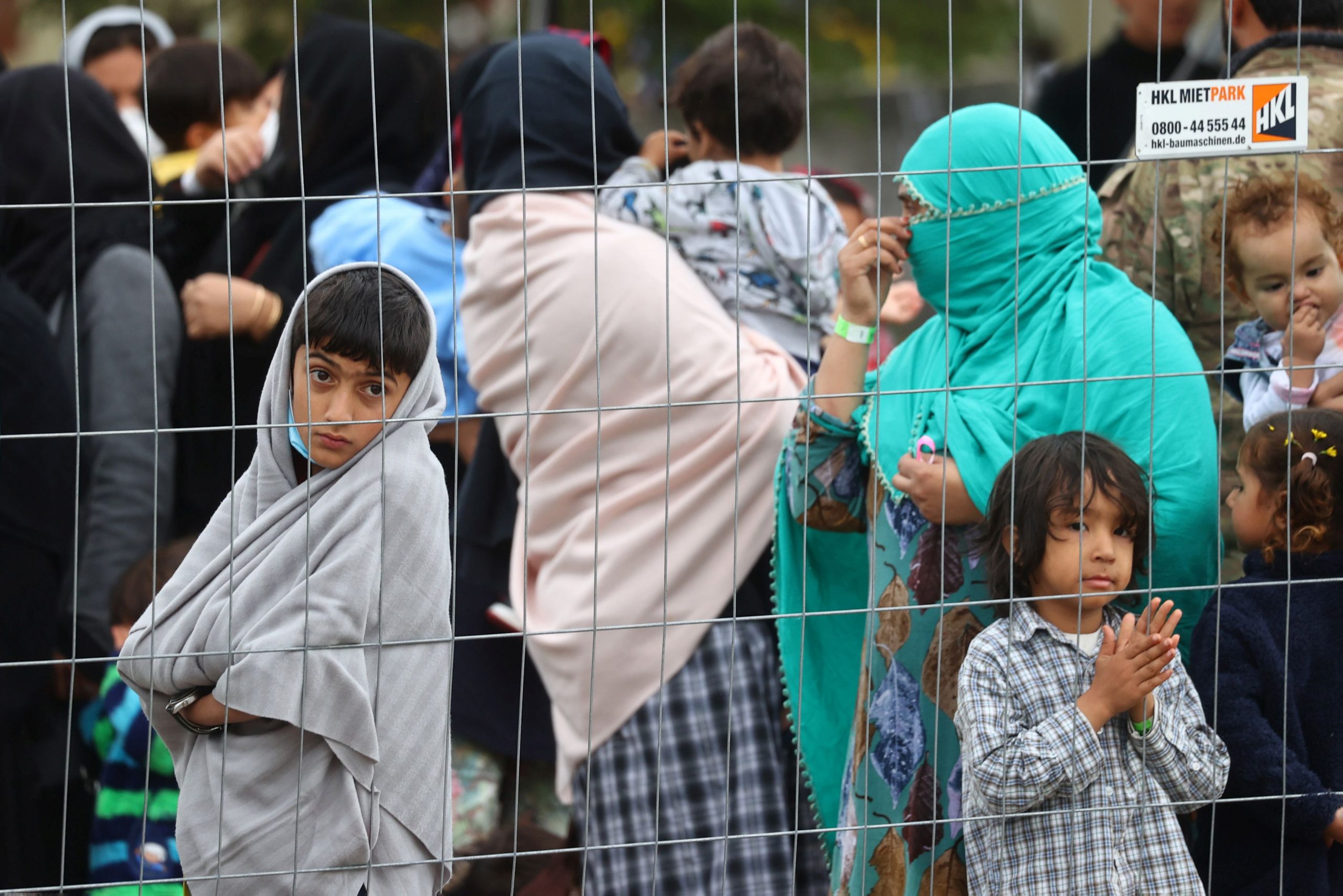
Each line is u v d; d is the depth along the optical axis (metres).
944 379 9.98
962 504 9.47
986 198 9.84
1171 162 11.05
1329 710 9.20
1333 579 8.83
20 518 11.55
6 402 11.59
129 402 12.95
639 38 30.16
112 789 11.54
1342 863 9.38
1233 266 10.68
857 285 10.05
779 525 10.67
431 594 7.99
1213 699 9.05
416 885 8.05
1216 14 15.39
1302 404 10.28
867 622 10.35
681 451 11.57
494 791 12.26
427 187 14.33
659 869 11.26
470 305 12.51
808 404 10.12
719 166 12.20
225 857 7.75
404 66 14.17
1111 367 9.48
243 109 15.59
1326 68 10.82
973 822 8.66
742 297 12.15
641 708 11.43
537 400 11.87
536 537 11.95
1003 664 8.64
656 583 11.45
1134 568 9.27
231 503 8.12
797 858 11.45
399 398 8.03
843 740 10.77
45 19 26.14
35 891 7.96
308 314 7.88
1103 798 8.45
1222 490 10.94
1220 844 9.27
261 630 7.68
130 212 13.77
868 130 28.69
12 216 13.65
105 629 12.40
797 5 31.20
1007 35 32.31
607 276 11.77
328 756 7.77
